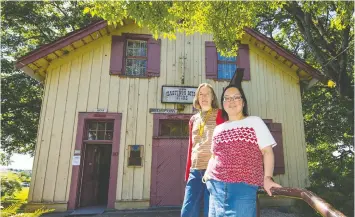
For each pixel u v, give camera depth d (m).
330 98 14.04
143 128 8.54
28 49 14.68
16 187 8.13
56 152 7.97
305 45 14.72
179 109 8.78
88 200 8.48
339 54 9.78
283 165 8.87
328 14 10.29
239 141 1.80
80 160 8.06
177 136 8.59
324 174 6.84
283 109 9.45
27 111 13.64
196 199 2.53
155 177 8.18
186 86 9.01
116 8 5.01
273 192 1.61
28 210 7.41
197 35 9.66
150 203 7.96
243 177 1.70
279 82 9.70
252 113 9.22
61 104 8.35
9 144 14.07
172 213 7.36
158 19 5.16
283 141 9.13
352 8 5.55
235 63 9.74
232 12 5.89
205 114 2.80
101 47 9.04
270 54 9.82
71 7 14.55
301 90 10.73
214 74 9.35
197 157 2.62
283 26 13.38
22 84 13.09
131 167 8.19
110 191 7.91
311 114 15.16
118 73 8.85
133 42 9.49
